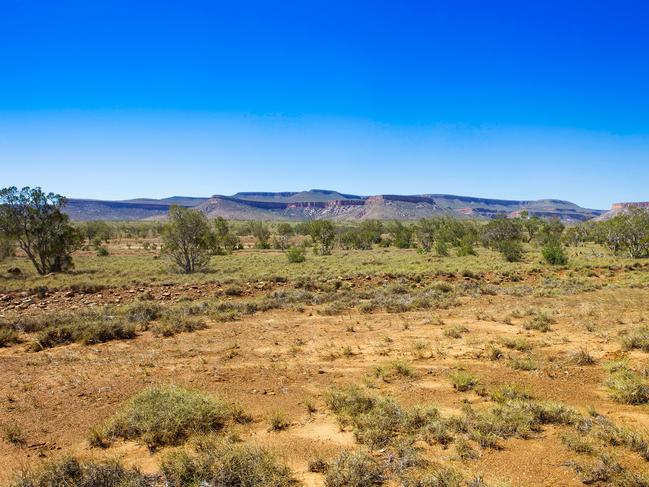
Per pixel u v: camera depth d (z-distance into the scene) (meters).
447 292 21.92
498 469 5.21
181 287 24.22
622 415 6.75
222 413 6.90
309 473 5.30
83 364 10.18
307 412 7.18
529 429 6.27
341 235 73.94
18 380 9.03
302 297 20.12
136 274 32.06
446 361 9.88
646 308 15.27
